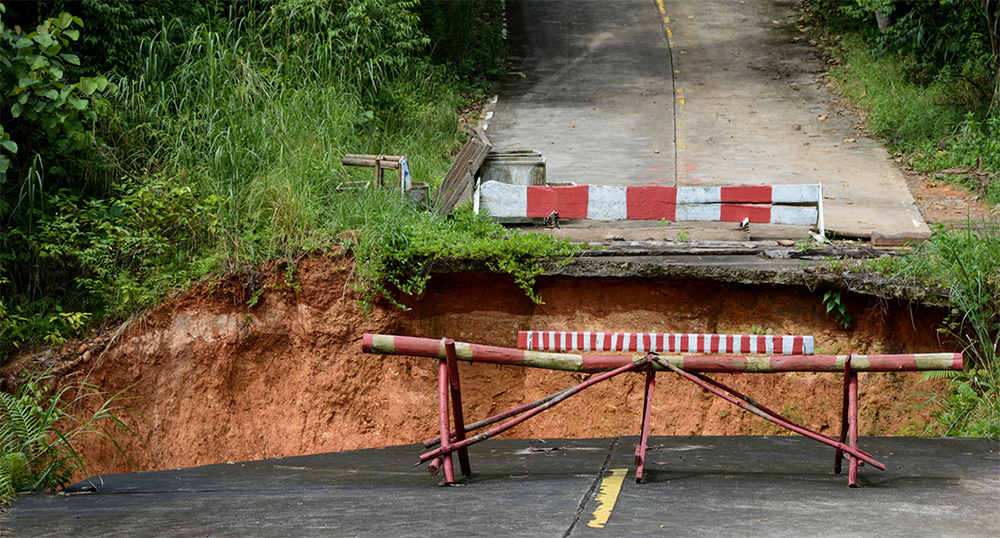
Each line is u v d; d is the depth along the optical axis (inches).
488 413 589.9
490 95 1144.8
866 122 1002.1
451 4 1236.5
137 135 716.7
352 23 869.2
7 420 449.7
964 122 887.7
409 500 324.5
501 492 334.3
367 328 593.6
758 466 390.9
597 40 1349.7
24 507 350.6
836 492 331.0
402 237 581.0
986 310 511.5
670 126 1009.5
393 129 909.2
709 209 643.5
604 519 285.0
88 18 755.4
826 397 542.6
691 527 274.4
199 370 599.5
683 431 557.6
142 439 585.6
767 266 548.7
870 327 538.3
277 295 605.9
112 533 289.9
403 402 595.2
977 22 953.5
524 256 571.5
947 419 494.3
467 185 689.6
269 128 729.0
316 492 355.3
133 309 605.3
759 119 1026.7
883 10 1018.7
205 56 808.9
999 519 286.2
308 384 601.6
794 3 1476.4
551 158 908.6
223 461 594.9
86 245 641.0
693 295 563.5
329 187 682.2
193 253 639.1
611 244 599.5
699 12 1455.5
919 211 740.0
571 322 575.8
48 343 599.2
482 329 591.5
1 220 642.2
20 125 660.1
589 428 570.3
